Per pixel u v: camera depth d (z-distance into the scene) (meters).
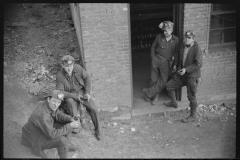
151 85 7.36
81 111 6.36
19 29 8.87
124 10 6.32
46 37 8.69
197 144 6.27
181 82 6.73
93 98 7.00
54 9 9.80
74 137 6.38
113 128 6.79
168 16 9.98
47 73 7.67
